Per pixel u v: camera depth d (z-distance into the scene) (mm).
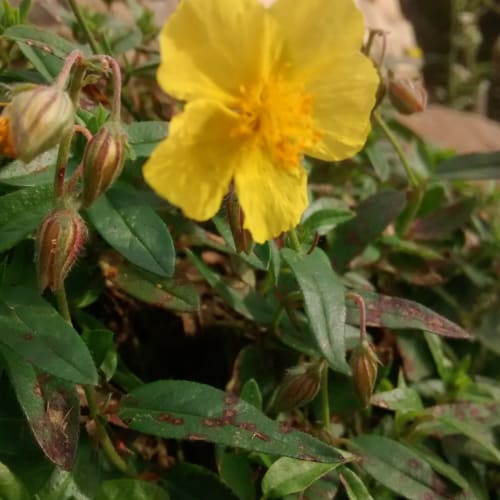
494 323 113
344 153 68
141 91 118
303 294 74
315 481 79
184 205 60
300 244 83
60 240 64
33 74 88
